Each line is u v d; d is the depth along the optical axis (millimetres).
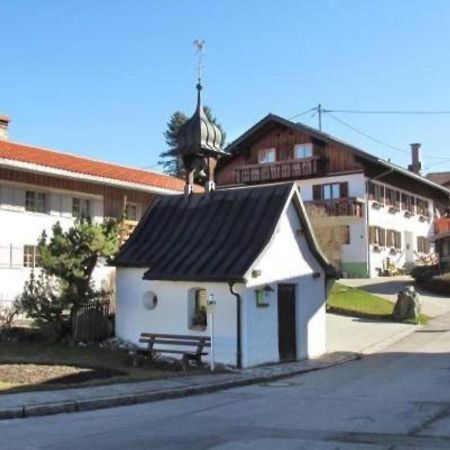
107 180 29953
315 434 9523
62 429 10516
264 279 19016
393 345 23281
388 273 48781
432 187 59531
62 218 29109
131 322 20516
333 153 48219
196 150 22609
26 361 17516
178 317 19406
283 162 49344
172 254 19984
